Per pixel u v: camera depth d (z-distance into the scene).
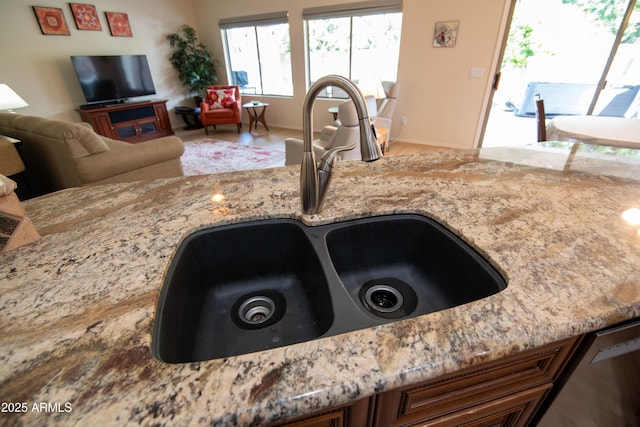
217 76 6.15
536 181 0.99
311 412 0.37
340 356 0.41
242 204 0.87
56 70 4.30
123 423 0.34
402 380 0.40
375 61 4.55
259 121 6.07
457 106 4.11
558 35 3.97
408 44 4.08
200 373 0.40
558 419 0.66
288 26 4.86
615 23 3.18
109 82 4.64
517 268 0.58
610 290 0.52
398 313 0.78
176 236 0.72
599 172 1.06
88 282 0.57
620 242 0.66
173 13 5.44
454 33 3.75
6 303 0.53
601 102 3.50
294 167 1.17
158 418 0.35
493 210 0.81
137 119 4.98
